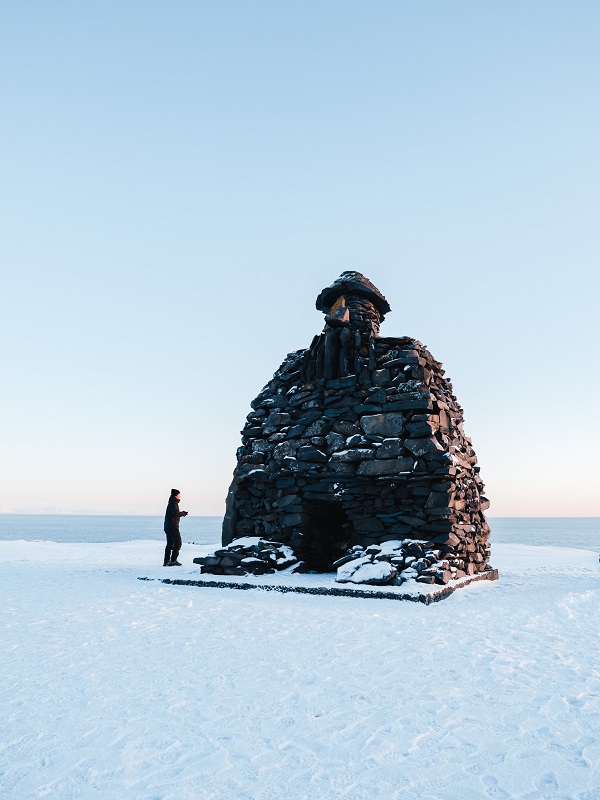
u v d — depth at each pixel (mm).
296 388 13266
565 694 4305
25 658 5309
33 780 3045
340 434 12039
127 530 133750
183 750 3400
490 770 3139
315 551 12711
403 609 7879
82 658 5320
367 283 13891
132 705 4133
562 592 9992
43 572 12633
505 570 15320
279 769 3162
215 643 5867
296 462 12266
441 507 10633
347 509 11625
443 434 11523
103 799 2854
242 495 13211
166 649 5633
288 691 4406
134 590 9602
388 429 11453
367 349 12742
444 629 6527
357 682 4609
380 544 10852
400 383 11711
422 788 2961
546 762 3229
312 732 3650
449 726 3729
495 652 5492
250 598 8883
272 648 5664
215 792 2924
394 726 3730
